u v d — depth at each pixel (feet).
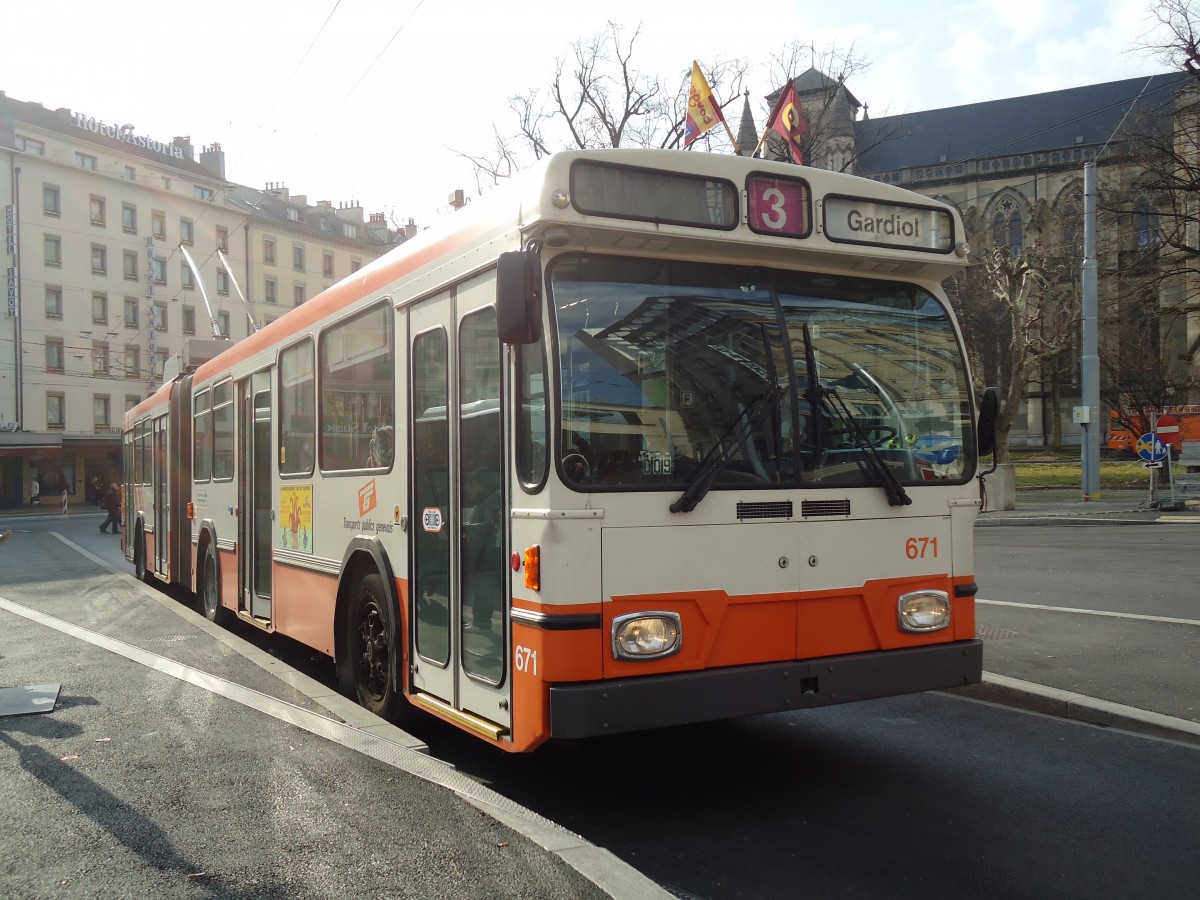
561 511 14.69
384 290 21.09
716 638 15.55
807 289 17.15
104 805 15.56
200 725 20.20
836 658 16.35
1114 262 138.82
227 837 14.16
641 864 14.40
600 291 15.52
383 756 17.94
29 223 185.68
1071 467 153.38
